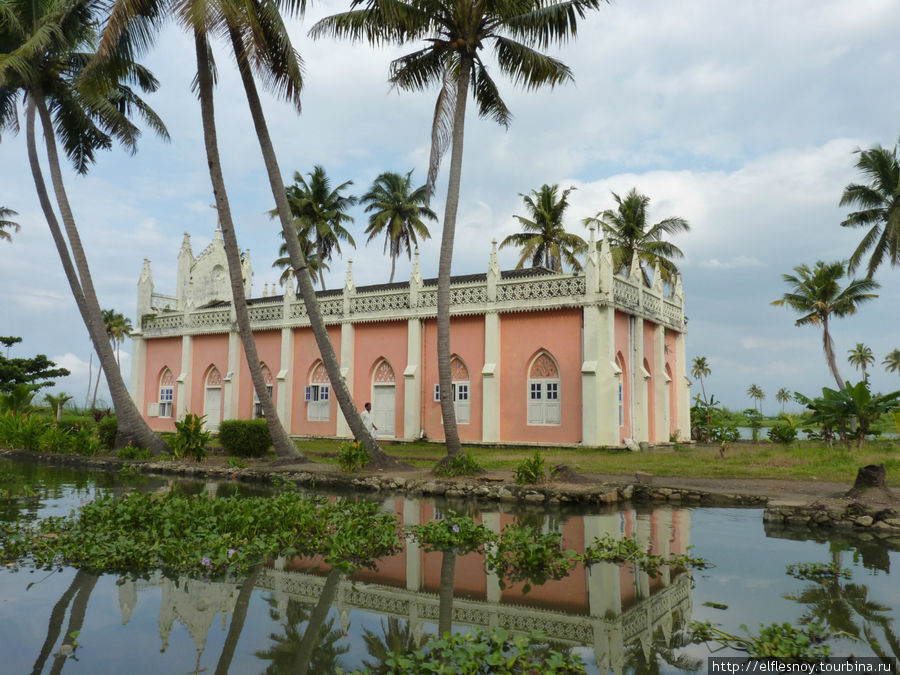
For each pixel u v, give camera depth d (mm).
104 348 21016
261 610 5824
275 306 30750
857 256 37938
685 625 5445
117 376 21125
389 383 27359
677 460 18219
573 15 15055
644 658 4730
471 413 24938
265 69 16844
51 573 7066
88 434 21547
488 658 4488
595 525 10023
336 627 5379
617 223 41906
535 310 23703
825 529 9688
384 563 7609
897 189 35781
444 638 4824
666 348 29969
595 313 22281
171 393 34688
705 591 6426
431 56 16719
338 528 8773
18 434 22859
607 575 7062
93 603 5988
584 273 22781
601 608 5945
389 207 49094
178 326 34406
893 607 5855
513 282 24109
